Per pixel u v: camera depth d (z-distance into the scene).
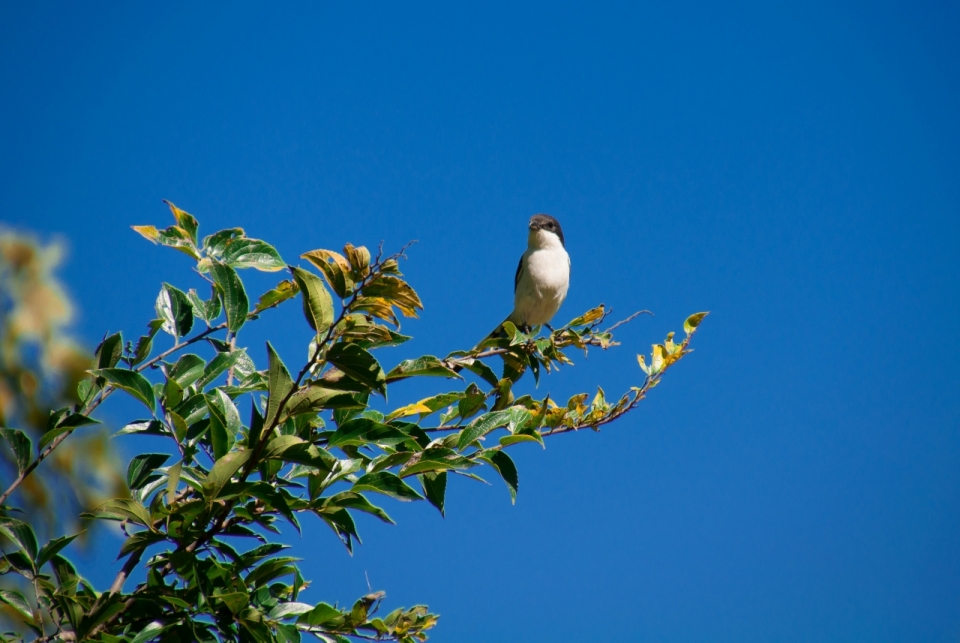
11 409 3.37
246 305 6.07
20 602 4.91
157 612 4.99
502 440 5.75
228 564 5.40
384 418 6.04
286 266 6.15
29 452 4.69
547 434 6.88
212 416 4.95
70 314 3.33
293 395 4.82
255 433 4.84
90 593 5.24
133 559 5.16
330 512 5.14
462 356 6.52
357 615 5.51
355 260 4.83
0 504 4.66
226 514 5.05
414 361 5.69
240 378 6.30
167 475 5.50
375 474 5.20
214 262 6.02
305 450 4.81
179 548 5.02
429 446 5.51
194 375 5.84
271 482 5.43
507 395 6.43
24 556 4.81
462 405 6.18
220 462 4.73
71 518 4.75
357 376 4.94
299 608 5.43
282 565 5.45
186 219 6.04
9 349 3.27
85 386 5.36
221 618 5.12
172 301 6.16
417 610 5.67
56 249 3.29
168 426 5.40
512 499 5.44
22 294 3.22
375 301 4.93
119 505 4.74
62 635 4.84
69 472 4.64
